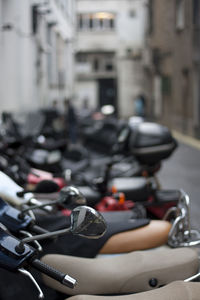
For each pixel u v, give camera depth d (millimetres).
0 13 11852
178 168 10750
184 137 19062
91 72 38656
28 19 14320
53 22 20281
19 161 4477
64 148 6348
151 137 4766
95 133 7312
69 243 2383
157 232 2574
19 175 3826
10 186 2434
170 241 2576
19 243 1646
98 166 5992
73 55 33344
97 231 1549
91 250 2406
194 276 2098
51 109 13102
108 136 6953
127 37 37812
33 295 2129
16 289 2137
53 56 21844
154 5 27438
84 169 5789
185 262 2148
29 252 1651
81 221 1533
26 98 14047
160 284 2072
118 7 37531
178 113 21672
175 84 22203
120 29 37750
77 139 15836
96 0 37469
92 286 2025
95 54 38594
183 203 2686
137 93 38031
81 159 6117
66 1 28078
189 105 19562
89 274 2041
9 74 12430
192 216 6012
